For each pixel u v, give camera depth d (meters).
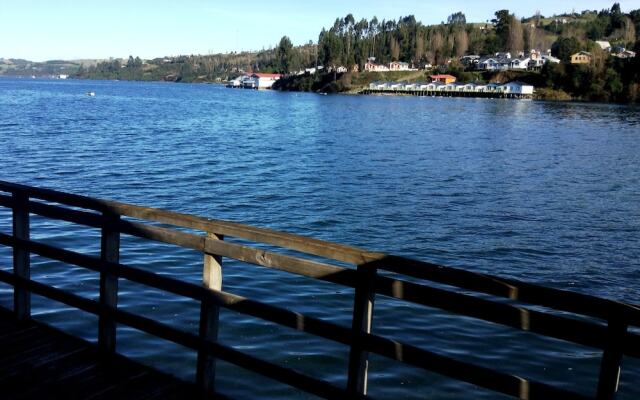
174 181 20.91
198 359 4.05
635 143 41.97
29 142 30.22
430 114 74.19
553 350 7.84
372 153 32.50
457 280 2.93
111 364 4.55
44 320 7.76
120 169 22.88
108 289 4.55
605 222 17.14
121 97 98.38
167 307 8.49
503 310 2.80
